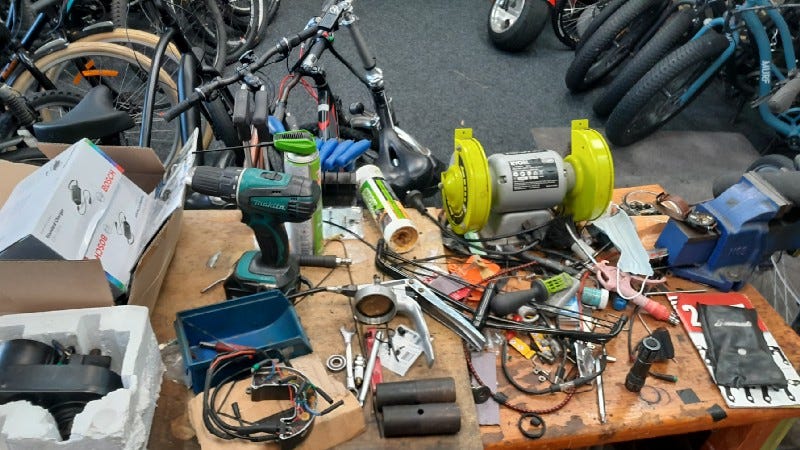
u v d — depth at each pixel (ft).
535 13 10.35
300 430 2.84
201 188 3.46
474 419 3.15
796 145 8.37
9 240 3.03
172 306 3.73
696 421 3.45
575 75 9.61
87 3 8.23
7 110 6.75
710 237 4.11
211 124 6.35
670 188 8.55
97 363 2.93
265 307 3.49
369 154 6.46
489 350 3.73
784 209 3.97
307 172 3.72
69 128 4.54
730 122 9.92
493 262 4.34
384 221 4.20
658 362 3.75
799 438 5.69
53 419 2.62
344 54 10.65
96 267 2.96
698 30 8.99
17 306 3.13
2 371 2.70
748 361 3.67
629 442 4.78
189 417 3.04
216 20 9.55
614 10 9.52
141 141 4.98
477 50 11.10
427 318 3.74
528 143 9.11
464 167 4.26
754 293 4.31
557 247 4.52
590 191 4.26
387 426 3.01
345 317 3.69
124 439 2.61
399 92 9.96
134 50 8.08
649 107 8.86
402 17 11.85
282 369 3.11
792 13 8.62
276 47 5.16
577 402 3.50
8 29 7.31
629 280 4.14
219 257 4.09
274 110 5.36
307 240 4.00
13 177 3.84
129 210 3.66
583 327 3.90
